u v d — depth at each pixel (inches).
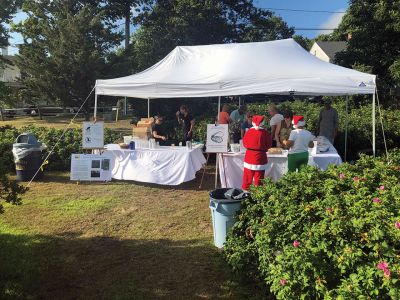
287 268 124.6
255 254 160.4
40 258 195.5
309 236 130.5
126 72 1023.6
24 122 1049.5
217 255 196.9
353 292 106.0
